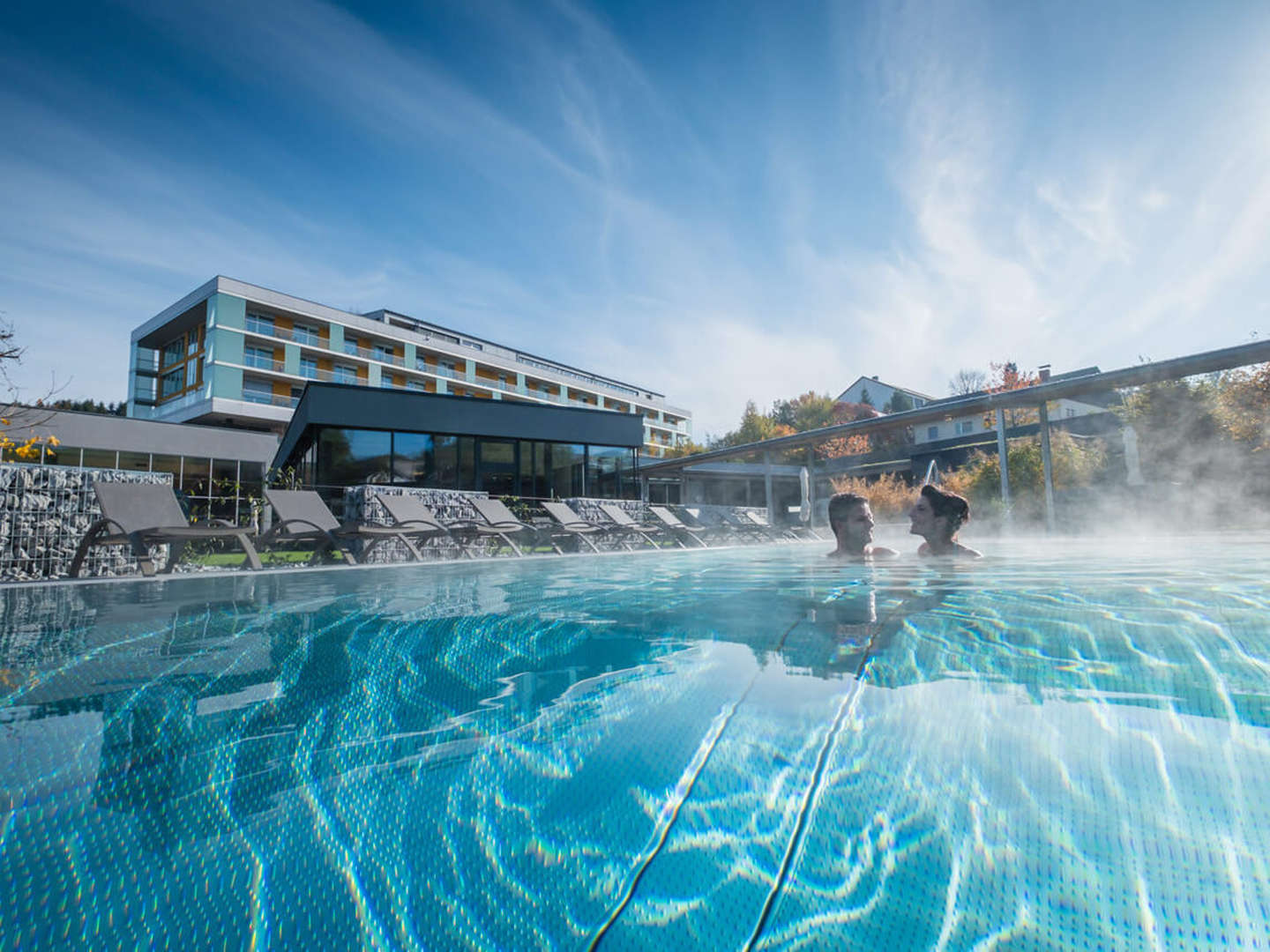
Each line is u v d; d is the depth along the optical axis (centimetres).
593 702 101
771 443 1334
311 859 58
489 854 58
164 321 3256
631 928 49
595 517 1012
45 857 58
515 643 153
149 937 48
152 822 64
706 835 60
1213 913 46
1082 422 1396
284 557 870
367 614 205
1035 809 61
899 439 2441
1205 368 764
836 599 217
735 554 611
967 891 50
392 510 754
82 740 88
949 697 95
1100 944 45
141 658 139
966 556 404
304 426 1209
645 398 5534
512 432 1334
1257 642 129
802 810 64
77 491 543
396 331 3691
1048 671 109
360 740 88
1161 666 110
